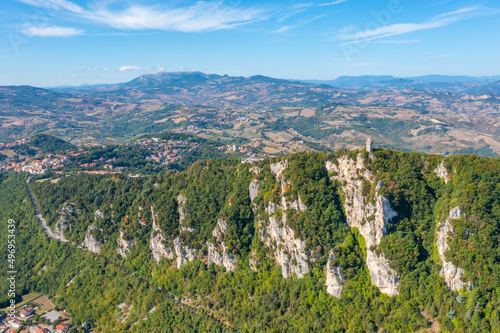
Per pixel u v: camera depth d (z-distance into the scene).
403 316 169.12
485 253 165.75
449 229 177.25
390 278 184.25
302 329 188.38
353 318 181.50
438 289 171.50
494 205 176.62
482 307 156.00
